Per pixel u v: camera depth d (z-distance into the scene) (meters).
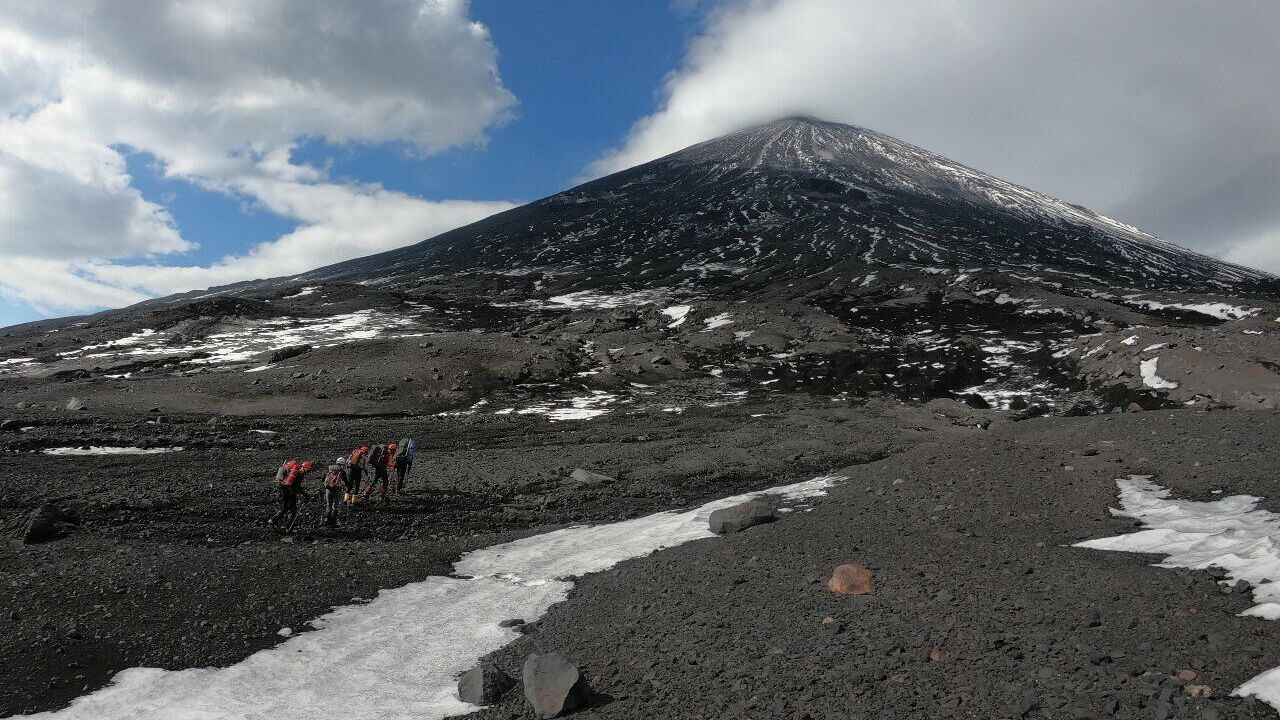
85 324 87.69
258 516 19.91
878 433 39.34
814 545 13.22
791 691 6.96
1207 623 6.66
